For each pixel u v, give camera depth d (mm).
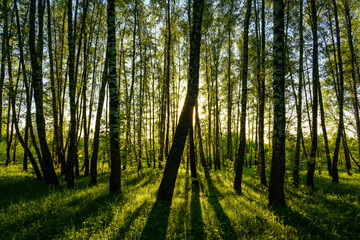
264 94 10859
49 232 3826
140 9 16266
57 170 16391
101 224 4223
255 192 8883
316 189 10250
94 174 10242
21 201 5746
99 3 13438
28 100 9680
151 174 14047
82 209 5152
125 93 19422
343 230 4371
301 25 10531
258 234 4043
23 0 11766
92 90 16328
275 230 4184
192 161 10172
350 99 16672
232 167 14008
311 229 4406
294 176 10336
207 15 12453
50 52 11281
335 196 7848
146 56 18516
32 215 4598
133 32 16891
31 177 10883
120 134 10289
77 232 3617
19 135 9945
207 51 18047
